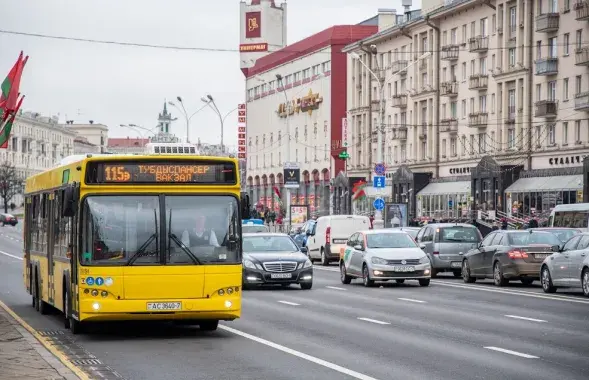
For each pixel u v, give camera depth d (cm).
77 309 2373
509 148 10106
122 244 2330
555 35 9431
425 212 11681
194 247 2345
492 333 2450
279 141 17100
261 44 18900
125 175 2347
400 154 12781
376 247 4425
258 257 4200
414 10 13712
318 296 3803
